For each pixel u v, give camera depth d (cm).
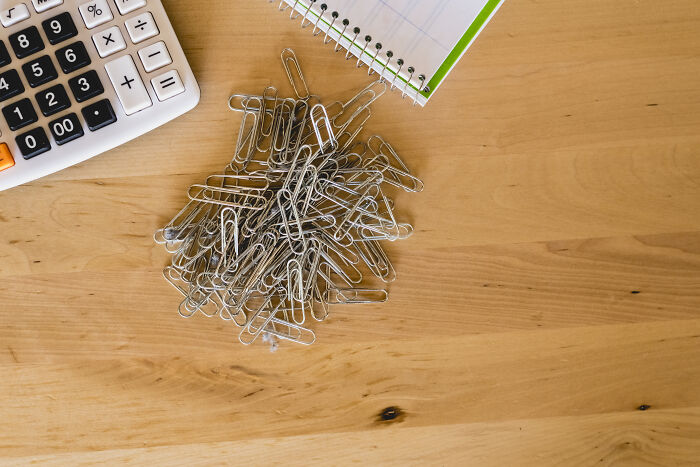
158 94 55
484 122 59
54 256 58
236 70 58
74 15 54
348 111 59
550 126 59
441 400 60
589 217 59
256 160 58
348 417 60
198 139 58
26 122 54
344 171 58
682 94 59
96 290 59
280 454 60
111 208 58
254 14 58
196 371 59
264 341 59
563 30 58
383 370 60
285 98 58
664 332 60
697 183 60
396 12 57
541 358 60
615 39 58
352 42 57
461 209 59
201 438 59
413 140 59
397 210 59
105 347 59
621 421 60
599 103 59
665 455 60
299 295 58
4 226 58
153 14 55
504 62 58
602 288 60
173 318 59
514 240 59
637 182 59
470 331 60
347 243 60
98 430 59
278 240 59
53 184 58
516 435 60
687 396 60
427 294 59
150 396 59
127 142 58
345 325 59
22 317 58
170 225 58
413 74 57
